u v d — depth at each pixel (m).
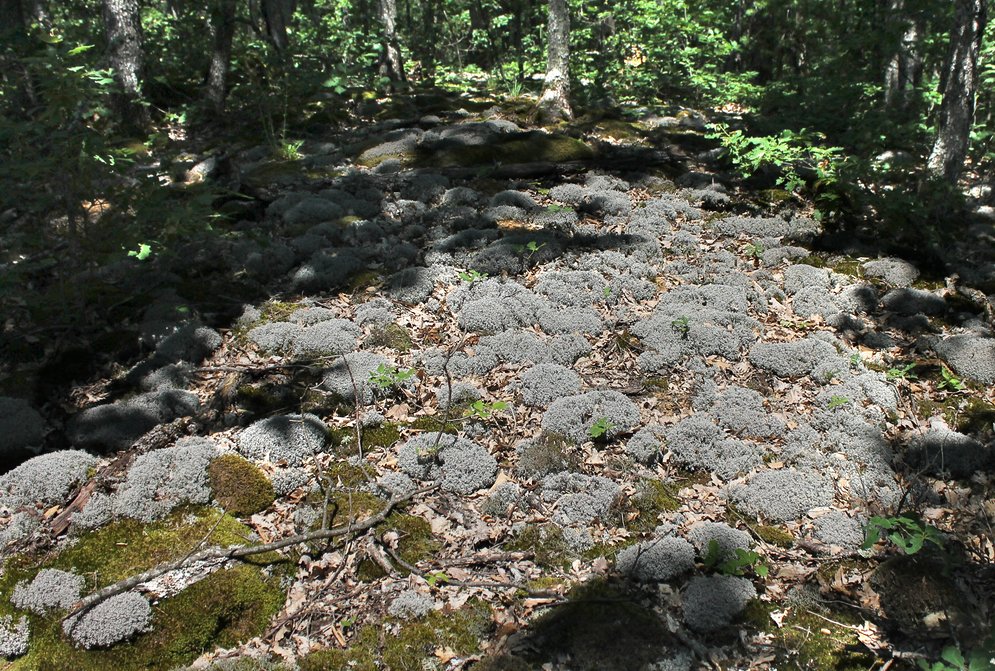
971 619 3.36
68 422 4.43
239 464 4.11
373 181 7.89
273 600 3.54
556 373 4.92
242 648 3.36
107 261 5.19
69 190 5.05
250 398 4.73
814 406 4.80
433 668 3.21
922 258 6.70
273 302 5.76
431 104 11.78
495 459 4.34
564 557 3.77
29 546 3.62
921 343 5.46
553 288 5.89
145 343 5.19
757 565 3.59
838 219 7.18
